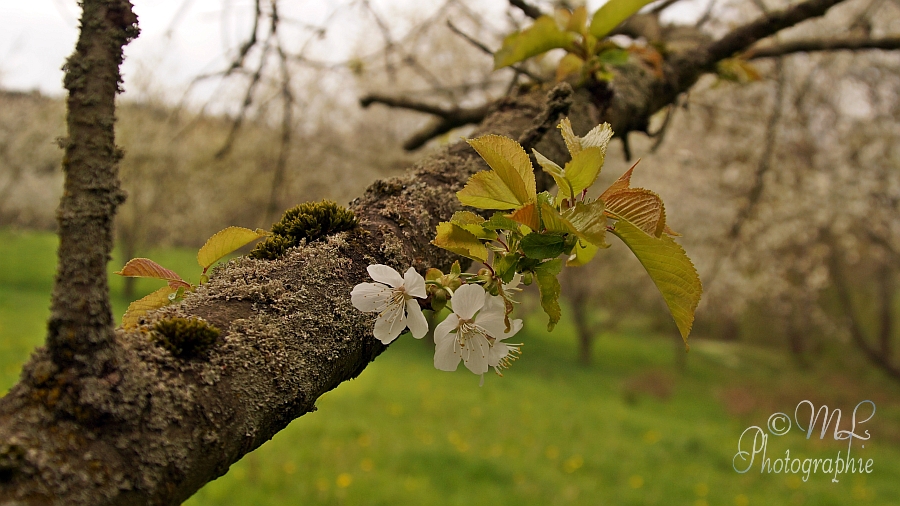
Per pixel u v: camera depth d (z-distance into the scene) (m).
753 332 26.41
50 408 0.66
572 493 6.65
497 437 8.92
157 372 0.75
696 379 18.59
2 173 16.16
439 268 1.22
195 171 9.14
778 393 14.84
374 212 1.20
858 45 2.80
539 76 2.09
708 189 10.62
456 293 1.03
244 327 0.87
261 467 6.43
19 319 12.67
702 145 8.53
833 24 7.64
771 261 11.98
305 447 7.29
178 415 0.74
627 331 27.11
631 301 18.75
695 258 11.59
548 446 8.73
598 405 13.07
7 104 12.92
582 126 1.79
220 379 0.80
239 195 9.40
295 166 8.13
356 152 6.88
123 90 0.77
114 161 0.73
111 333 0.70
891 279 18.25
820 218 9.82
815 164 9.02
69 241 0.69
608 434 10.01
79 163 0.71
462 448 8.02
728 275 12.15
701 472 8.03
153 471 0.69
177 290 1.06
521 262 1.06
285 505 5.54
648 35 2.74
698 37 2.75
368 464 6.89
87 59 0.73
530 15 2.67
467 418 9.99
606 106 1.95
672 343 24.69
